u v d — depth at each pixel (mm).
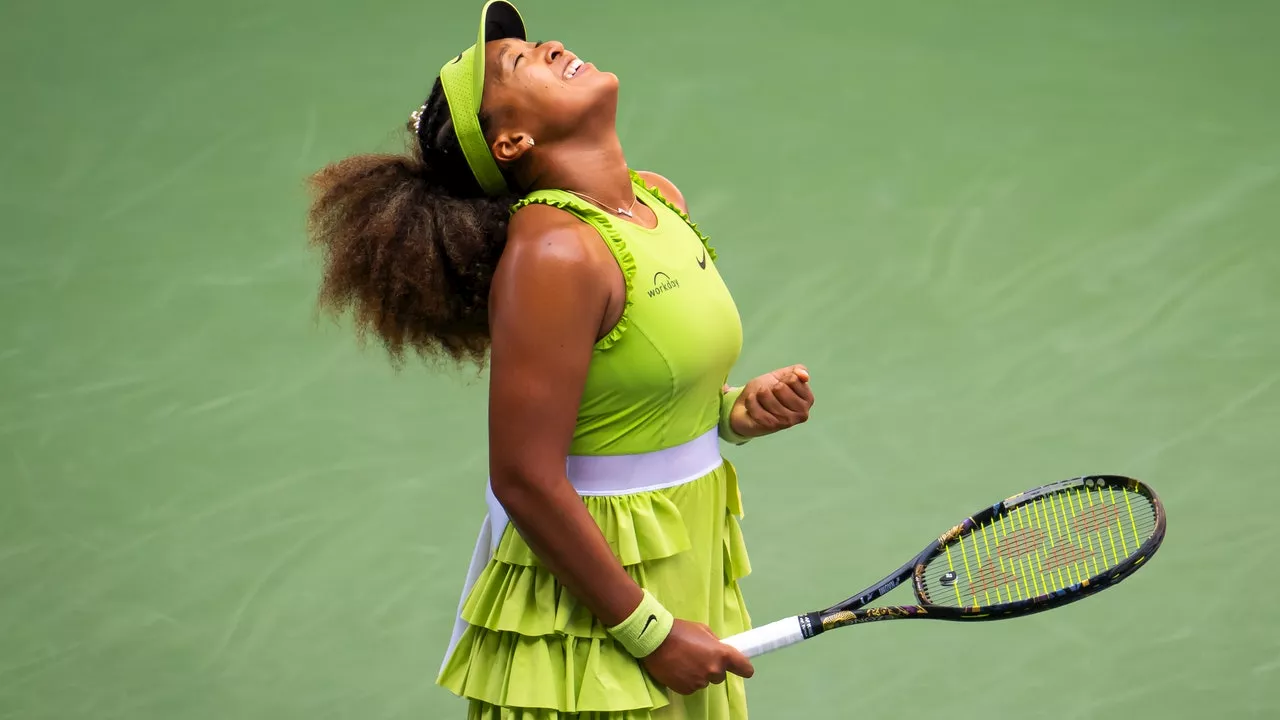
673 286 10133
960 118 26828
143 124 26766
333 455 19203
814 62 28469
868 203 24547
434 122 10453
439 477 18750
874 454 18750
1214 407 19406
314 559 17297
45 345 21578
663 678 10250
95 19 29781
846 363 20688
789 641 10797
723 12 30047
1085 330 21281
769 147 26031
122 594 16797
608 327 9938
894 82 27875
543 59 10234
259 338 21750
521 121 10125
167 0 30344
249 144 26172
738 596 11523
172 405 20266
